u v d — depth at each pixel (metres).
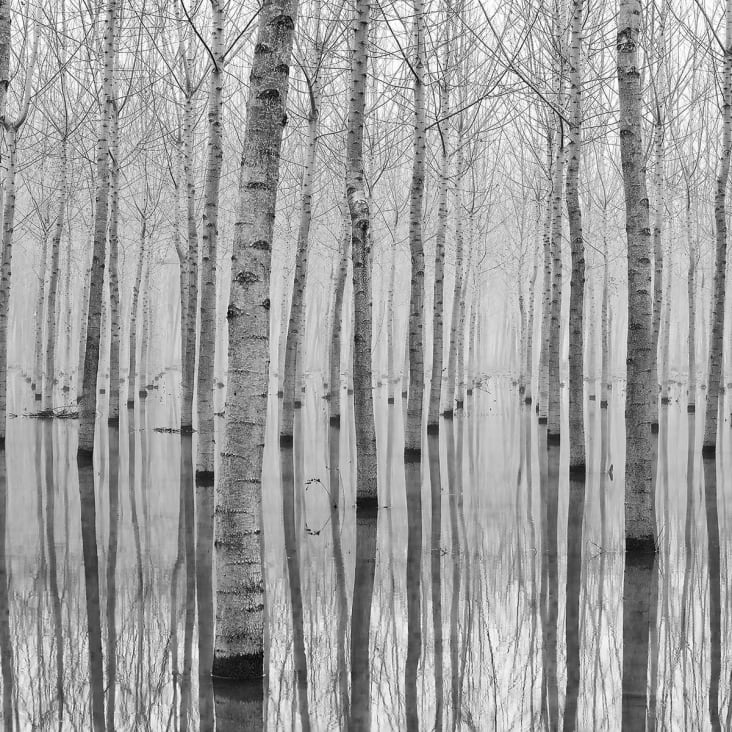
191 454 14.44
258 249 5.09
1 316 14.49
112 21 12.73
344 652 5.61
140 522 9.28
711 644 5.74
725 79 12.77
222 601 5.22
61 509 9.98
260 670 5.21
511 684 5.09
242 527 5.19
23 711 4.67
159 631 5.93
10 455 14.09
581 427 12.38
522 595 6.82
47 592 6.79
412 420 13.87
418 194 12.72
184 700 4.83
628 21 7.95
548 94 13.18
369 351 10.23
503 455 15.00
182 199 23.56
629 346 8.16
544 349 19.19
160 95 17.61
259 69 5.09
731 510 10.26
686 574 7.43
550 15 12.75
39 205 22.86
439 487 11.92
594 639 5.85
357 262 10.12
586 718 4.63
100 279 13.22
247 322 5.09
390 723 4.56
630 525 8.15
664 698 4.90
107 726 4.50
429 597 6.79
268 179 5.11
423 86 12.27
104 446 15.30
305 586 7.11
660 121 15.32
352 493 11.45
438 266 16.66
